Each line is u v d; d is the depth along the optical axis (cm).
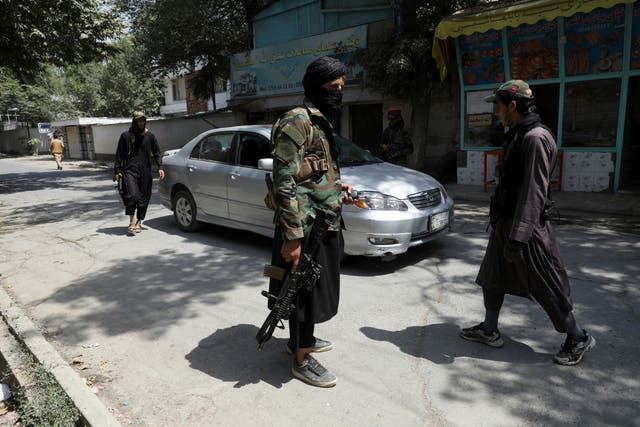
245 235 677
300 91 1423
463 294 428
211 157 645
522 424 250
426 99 1062
